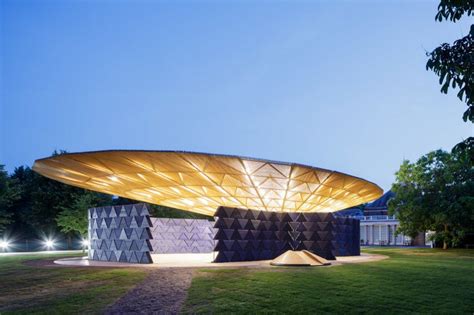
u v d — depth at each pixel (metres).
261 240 36.16
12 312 14.57
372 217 107.06
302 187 33.97
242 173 29.86
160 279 21.81
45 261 35.81
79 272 25.34
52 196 78.81
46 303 16.00
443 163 67.06
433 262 35.03
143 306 15.42
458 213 62.31
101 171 31.39
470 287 20.16
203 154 26.03
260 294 17.45
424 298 17.05
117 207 35.84
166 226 51.12
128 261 33.91
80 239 87.12
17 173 102.56
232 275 23.27
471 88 8.18
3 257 43.53
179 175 30.77
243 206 40.56
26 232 93.25
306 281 20.98
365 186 37.59
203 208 44.25
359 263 32.91
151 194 38.56
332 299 16.55
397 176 71.44
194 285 19.72
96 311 14.68
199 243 53.94
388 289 18.97
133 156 26.88
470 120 8.39
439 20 8.98
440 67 8.54
